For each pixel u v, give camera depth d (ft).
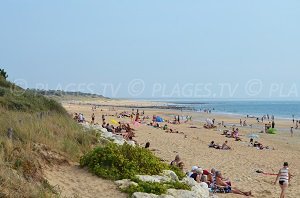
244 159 86.33
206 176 55.62
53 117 66.23
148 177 42.73
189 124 189.37
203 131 152.35
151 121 194.29
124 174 42.86
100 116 207.51
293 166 82.53
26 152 40.50
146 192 38.24
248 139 134.21
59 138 52.37
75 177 41.88
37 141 47.55
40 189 32.99
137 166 44.80
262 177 67.97
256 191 57.72
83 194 37.01
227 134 139.33
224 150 98.78
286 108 494.18
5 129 46.70
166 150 90.07
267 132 165.99
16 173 34.63
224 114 323.78
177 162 60.70
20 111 77.30
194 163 76.89
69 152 48.93
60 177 40.86
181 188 41.88
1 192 29.48
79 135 58.29
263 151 103.76
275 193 57.21
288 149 113.09
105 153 45.39
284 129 190.49
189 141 111.14
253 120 248.73
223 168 74.08
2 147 38.73
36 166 39.73
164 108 421.18
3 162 34.99
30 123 52.54
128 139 93.81
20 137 46.11
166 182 42.39
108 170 43.32
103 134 76.69
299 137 151.74
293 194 57.00
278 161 87.51
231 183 62.18
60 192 34.83
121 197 37.37
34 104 86.79
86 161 45.55
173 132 137.49
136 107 416.26
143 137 112.68
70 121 68.59
